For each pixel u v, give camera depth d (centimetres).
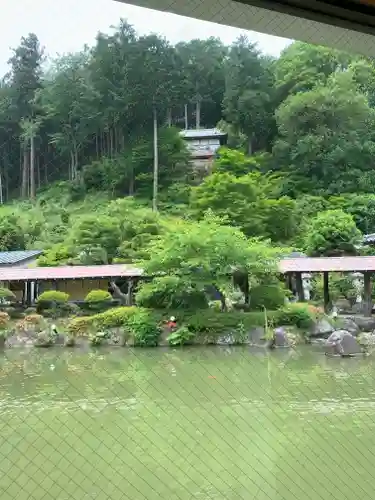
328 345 1300
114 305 1798
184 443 552
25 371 1108
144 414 712
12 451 521
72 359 1281
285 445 556
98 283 2020
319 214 2070
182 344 1424
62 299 1802
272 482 439
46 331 1484
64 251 1894
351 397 814
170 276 1567
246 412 706
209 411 639
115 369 1124
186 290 1545
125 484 453
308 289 2003
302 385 918
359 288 1981
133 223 1836
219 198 1936
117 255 1902
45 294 1800
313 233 2073
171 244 1549
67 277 1791
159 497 423
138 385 939
